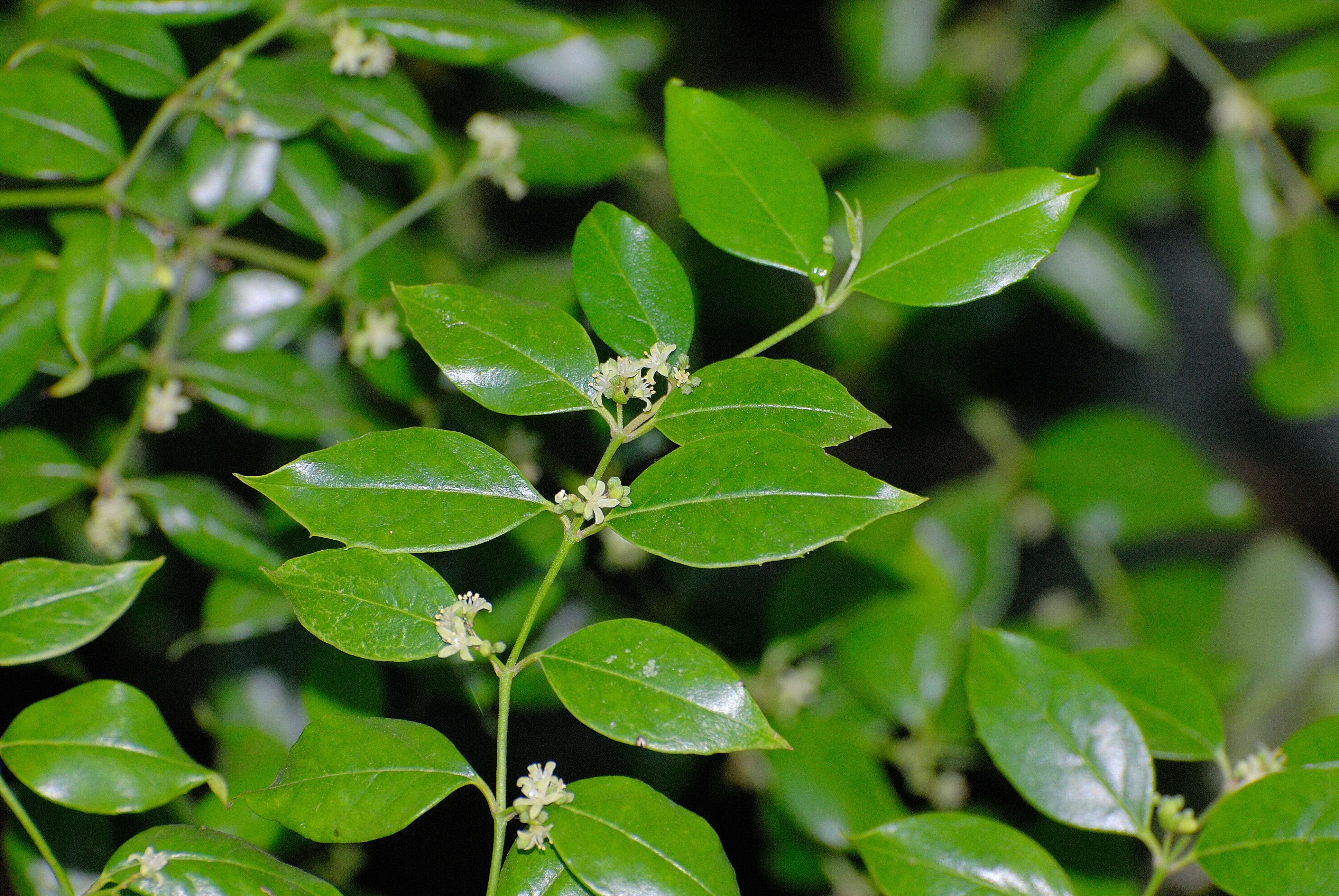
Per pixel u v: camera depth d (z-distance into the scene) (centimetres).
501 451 77
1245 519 87
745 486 67
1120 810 70
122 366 74
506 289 78
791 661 82
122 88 74
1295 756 71
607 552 81
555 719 83
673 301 69
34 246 77
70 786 69
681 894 67
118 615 69
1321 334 83
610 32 90
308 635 78
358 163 80
